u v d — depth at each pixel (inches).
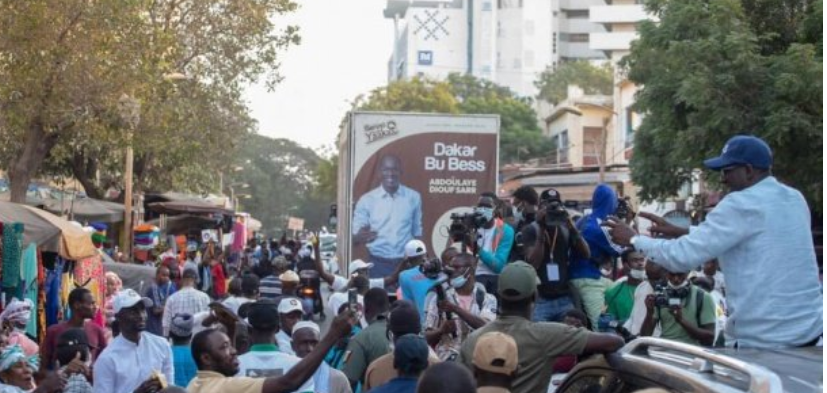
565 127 2994.6
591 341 246.4
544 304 380.5
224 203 2084.2
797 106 886.4
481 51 5610.2
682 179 1101.1
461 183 775.1
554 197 378.6
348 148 781.3
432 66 5807.1
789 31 983.6
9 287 575.8
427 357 270.8
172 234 1599.4
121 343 353.1
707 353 176.2
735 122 890.7
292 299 393.7
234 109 1224.2
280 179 5206.7
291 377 262.7
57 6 806.5
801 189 893.2
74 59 821.2
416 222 772.6
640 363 190.2
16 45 800.9
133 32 853.2
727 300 221.9
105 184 1507.1
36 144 877.2
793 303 212.1
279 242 1695.4
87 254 649.0
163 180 1614.2
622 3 4232.3
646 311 356.2
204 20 1163.9
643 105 1003.9
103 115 904.9
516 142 3255.4
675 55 927.7
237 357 306.0
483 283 472.7
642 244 228.1
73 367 332.8
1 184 1121.4
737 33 906.1
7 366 333.1
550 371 249.0
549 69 4566.9
